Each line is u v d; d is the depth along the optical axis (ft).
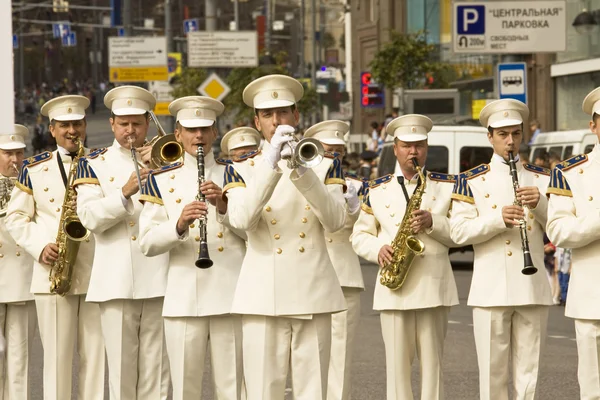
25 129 70.18
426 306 59.62
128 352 59.00
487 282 59.11
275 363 51.29
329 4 477.77
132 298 58.54
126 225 59.31
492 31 110.42
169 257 56.44
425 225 59.26
